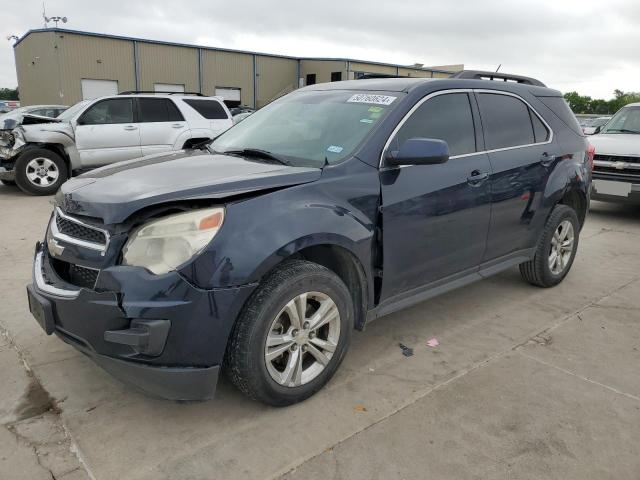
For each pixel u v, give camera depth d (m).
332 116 3.60
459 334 3.91
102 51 29.91
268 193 2.73
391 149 3.27
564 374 3.34
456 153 3.71
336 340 3.02
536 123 4.51
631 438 2.71
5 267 5.27
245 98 36.94
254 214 2.62
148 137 10.24
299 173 2.90
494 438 2.69
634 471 2.47
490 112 4.07
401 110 3.41
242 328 2.63
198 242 2.47
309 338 2.90
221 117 11.05
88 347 2.59
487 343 3.77
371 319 3.31
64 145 9.66
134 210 2.50
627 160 7.54
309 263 2.85
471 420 2.83
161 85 32.53
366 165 3.14
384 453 2.56
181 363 2.52
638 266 5.70
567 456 2.56
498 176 3.95
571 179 4.67
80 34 28.97
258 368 2.68
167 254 2.46
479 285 4.99
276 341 2.76
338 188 2.98
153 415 2.84
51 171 9.74
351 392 3.09
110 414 2.84
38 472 2.40
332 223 2.85
